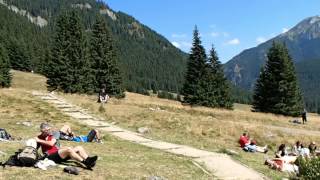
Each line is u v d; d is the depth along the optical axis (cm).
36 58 16888
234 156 2297
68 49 7406
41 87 12088
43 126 1372
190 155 2048
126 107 4169
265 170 1923
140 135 2856
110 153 1844
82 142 2131
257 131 3747
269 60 7312
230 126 3691
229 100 7619
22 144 1803
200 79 7412
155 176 1404
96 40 7488
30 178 1176
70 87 7269
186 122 3594
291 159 2202
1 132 1938
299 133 4244
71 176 1250
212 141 3158
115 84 7425
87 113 3712
